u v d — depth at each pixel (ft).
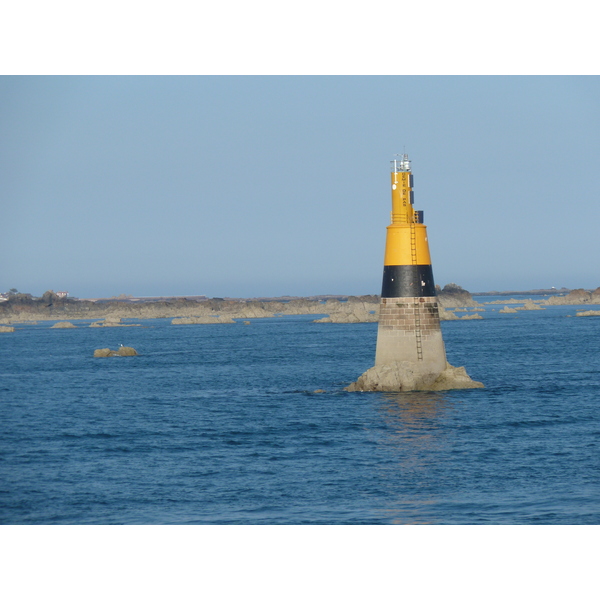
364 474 549.54
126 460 614.75
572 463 571.28
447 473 547.49
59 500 500.33
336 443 650.84
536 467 561.02
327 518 453.58
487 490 503.61
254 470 568.82
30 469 587.68
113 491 519.60
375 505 476.54
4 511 478.18
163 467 585.63
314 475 550.36
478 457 592.60
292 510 470.39
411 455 601.62
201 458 613.93
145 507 483.10
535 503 473.67
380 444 642.22
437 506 470.80
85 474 568.82
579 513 452.35
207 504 486.79
